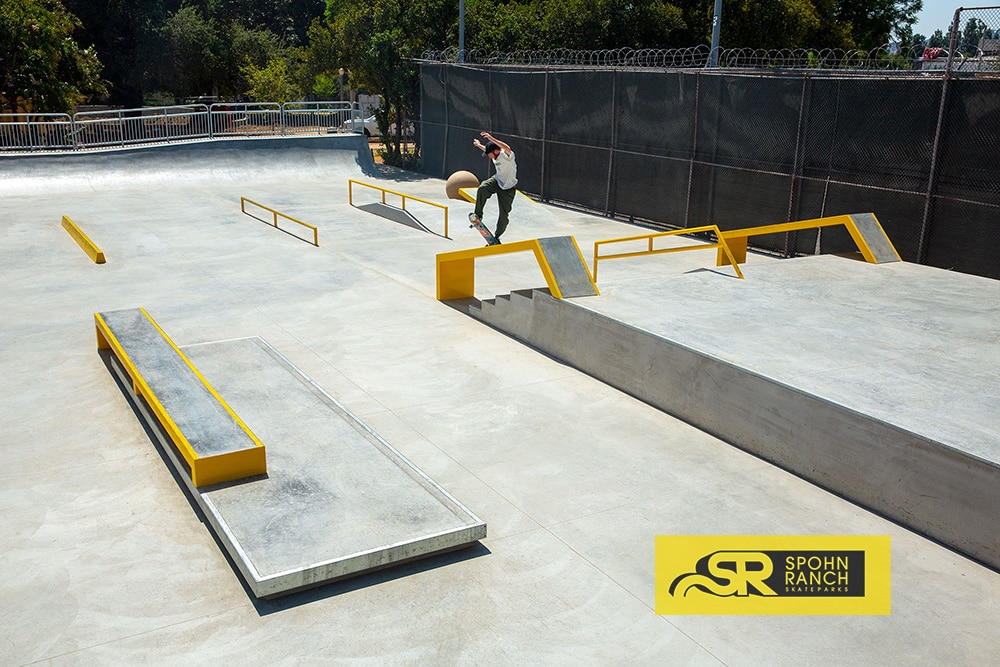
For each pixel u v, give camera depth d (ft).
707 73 54.85
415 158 98.32
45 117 94.58
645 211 62.85
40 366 31.12
